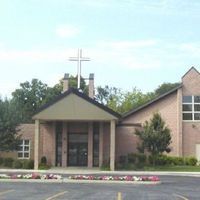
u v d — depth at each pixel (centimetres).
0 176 3428
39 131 5038
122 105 8981
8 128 5169
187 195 2355
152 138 4969
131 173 4441
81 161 5250
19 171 4575
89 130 5206
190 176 4125
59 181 3269
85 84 8756
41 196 2225
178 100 5591
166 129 5041
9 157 5378
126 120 5619
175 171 4712
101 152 5156
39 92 9644
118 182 3244
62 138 5216
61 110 4903
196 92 5606
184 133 5591
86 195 2300
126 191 2562
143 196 2270
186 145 5572
